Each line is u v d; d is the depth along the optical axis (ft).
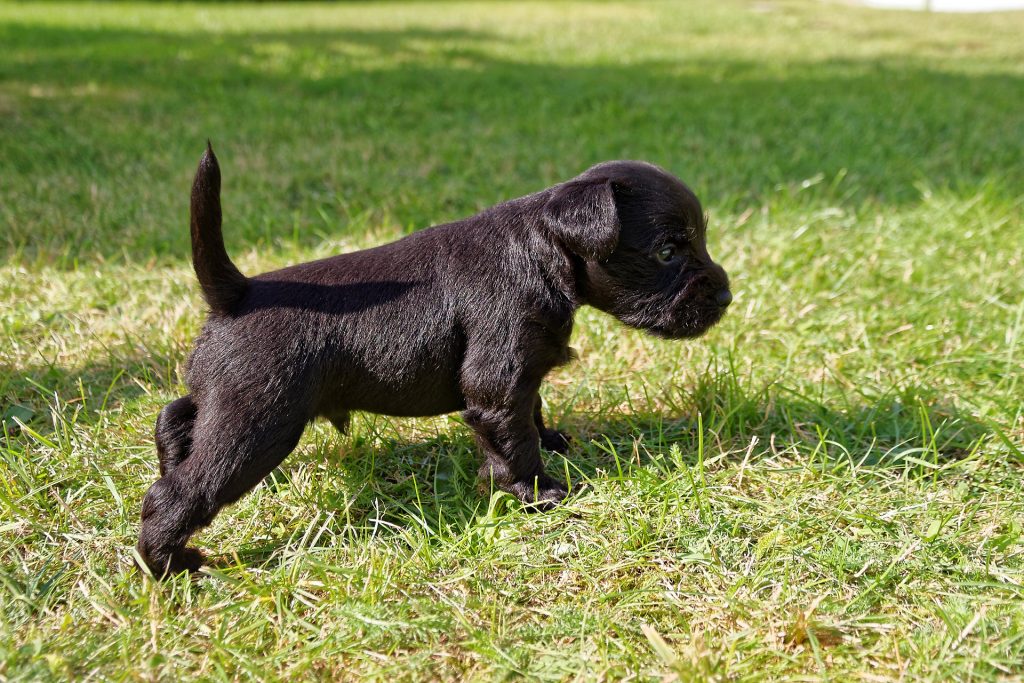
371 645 3.38
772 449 3.85
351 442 3.88
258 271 4.60
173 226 4.95
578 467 3.83
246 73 8.82
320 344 3.50
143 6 17.24
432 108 7.69
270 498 3.72
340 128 6.95
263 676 3.30
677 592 3.47
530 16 16.39
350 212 5.19
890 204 5.34
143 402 4.01
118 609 3.40
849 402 4.05
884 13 17.75
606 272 3.61
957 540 3.56
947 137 6.80
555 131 6.89
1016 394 4.03
